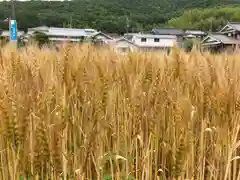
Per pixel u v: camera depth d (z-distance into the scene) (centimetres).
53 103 279
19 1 9031
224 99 275
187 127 252
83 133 268
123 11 11144
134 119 293
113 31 9850
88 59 351
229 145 266
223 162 281
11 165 222
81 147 276
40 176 238
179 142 251
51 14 8862
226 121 272
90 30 6944
